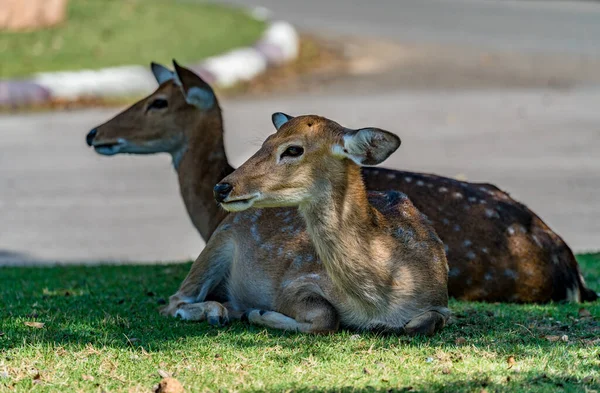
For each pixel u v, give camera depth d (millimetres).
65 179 19422
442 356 8242
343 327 9227
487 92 27281
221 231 10234
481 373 7742
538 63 31047
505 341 8805
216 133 12234
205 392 7363
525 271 10703
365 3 41281
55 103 25234
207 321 9617
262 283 9781
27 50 28719
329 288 9125
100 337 8977
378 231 8906
